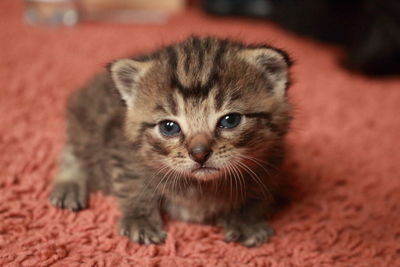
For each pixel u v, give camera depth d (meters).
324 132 0.41
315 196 0.34
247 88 0.30
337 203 0.34
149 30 0.65
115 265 0.29
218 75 0.30
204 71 0.30
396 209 0.33
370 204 0.34
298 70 0.53
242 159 0.30
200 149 0.29
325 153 0.39
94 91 0.36
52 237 0.30
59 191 0.33
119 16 0.74
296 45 0.63
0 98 0.43
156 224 0.31
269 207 0.32
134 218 0.32
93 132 0.34
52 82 0.46
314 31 0.66
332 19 0.64
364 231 0.32
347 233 0.31
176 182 0.31
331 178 0.36
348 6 0.63
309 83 0.50
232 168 0.30
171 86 0.30
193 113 0.29
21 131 0.38
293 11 0.67
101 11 0.76
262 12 0.75
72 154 0.35
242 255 0.30
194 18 0.76
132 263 0.29
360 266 0.29
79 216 0.32
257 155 0.31
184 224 0.32
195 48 0.31
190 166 0.29
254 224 0.32
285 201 0.34
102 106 0.35
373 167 0.37
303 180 0.36
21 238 0.30
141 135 0.31
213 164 0.29
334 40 0.65
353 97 0.47
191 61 0.30
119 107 0.34
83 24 0.67
